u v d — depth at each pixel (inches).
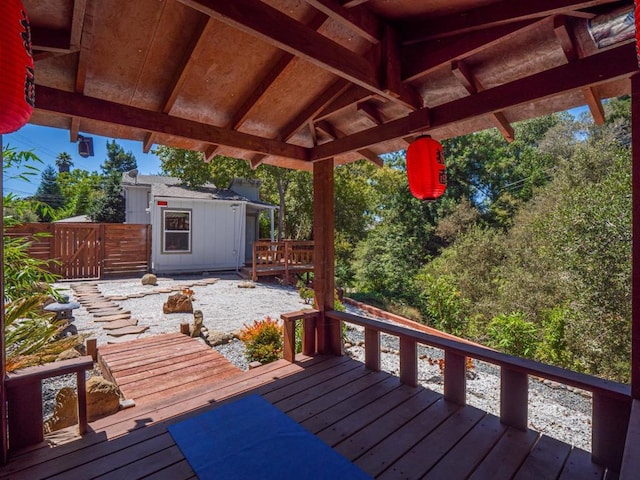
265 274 370.9
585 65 65.8
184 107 97.3
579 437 119.0
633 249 65.1
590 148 294.5
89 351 131.1
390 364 171.6
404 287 449.4
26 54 39.8
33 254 317.4
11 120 39.4
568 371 76.4
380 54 77.4
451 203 502.3
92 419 94.1
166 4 65.3
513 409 83.4
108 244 355.9
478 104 80.7
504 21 62.6
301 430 81.0
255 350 143.0
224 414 87.8
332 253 132.8
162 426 82.0
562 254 222.1
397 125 96.6
